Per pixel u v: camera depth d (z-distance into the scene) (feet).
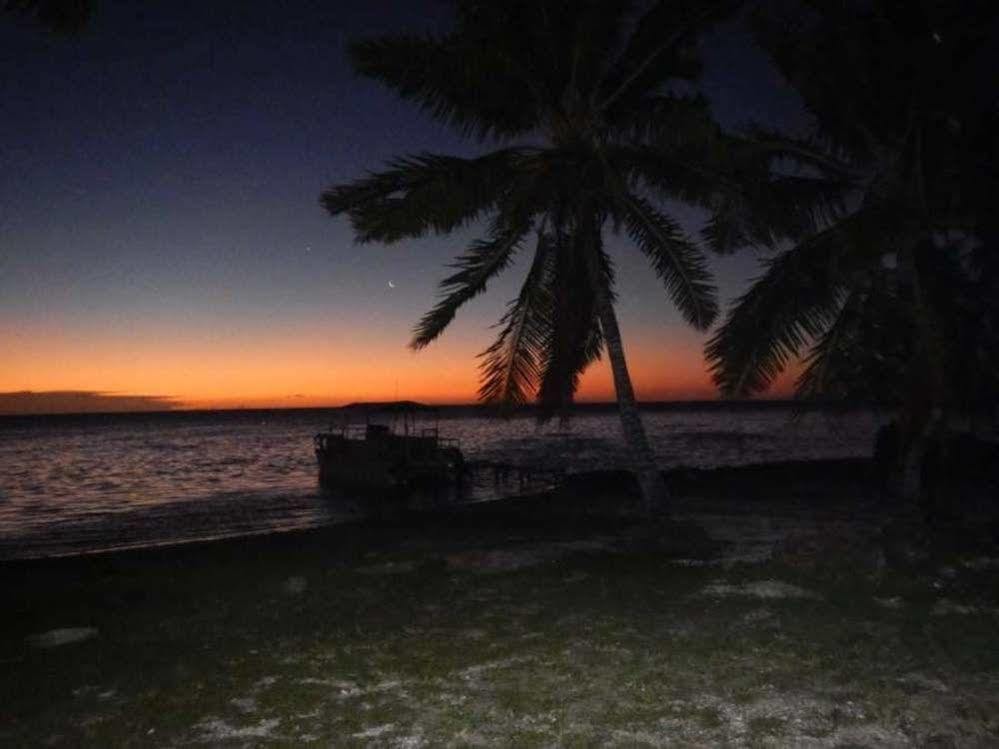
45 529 91.91
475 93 52.21
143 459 222.69
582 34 51.44
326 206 50.19
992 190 40.68
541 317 56.29
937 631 24.91
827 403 53.88
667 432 305.12
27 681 23.48
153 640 28.02
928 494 61.00
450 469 134.41
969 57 43.16
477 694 21.30
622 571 36.86
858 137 50.39
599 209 56.75
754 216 48.88
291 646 26.48
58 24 23.52
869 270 49.39
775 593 30.94
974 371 44.32
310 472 176.04
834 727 18.31
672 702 20.20
